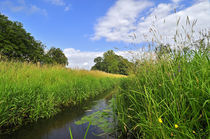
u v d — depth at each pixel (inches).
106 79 454.6
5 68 188.7
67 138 74.9
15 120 102.6
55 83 187.2
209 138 37.8
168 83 64.1
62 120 106.8
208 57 68.4
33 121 106.2
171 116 53.9
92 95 239.5
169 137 45.6
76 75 302.8
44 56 919.0
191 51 73.3
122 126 78.1
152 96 64.1
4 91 109.4
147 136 54.6
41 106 120.5
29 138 77.0
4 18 699.4
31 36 825.5
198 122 47.6
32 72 215.6
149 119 53.8
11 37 658.8
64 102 168.4
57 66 314.2
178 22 69.5
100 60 2102.6
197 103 47.9
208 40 70.1
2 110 95.4
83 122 98.3
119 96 110.7
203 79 52.9
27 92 123.9
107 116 108.2
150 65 96.0
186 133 42.1
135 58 119.6
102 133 77.9
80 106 154.6
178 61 68.2
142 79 91.2
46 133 83.0
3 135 81.7
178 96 53.9
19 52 665.6
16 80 153.1
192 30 68.1
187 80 58.5
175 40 72.2
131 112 88.0
